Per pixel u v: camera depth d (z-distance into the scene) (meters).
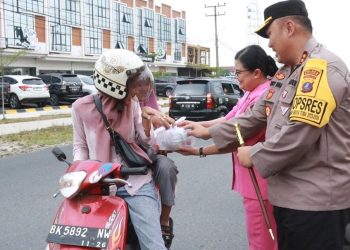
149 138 3.01
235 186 3.28
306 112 2.24
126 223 2.67
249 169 2.70
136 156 2.90
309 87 2.25
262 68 3.20
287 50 2.48
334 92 2.23
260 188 3.05
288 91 2.44
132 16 56.84
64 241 2.59
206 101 13.77
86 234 2.58
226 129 2.97
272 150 2.37
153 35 62.06
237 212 5.46
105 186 2.71
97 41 49.78
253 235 3.18
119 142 2.89
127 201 2.84
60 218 2.68
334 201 2.36
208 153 3.12
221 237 4.70
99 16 49.97
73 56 44.69
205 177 7.29
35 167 8.31
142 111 2.99
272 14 2.50
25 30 38.50
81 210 2.66
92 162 2.68
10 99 23.22
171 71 66.31
